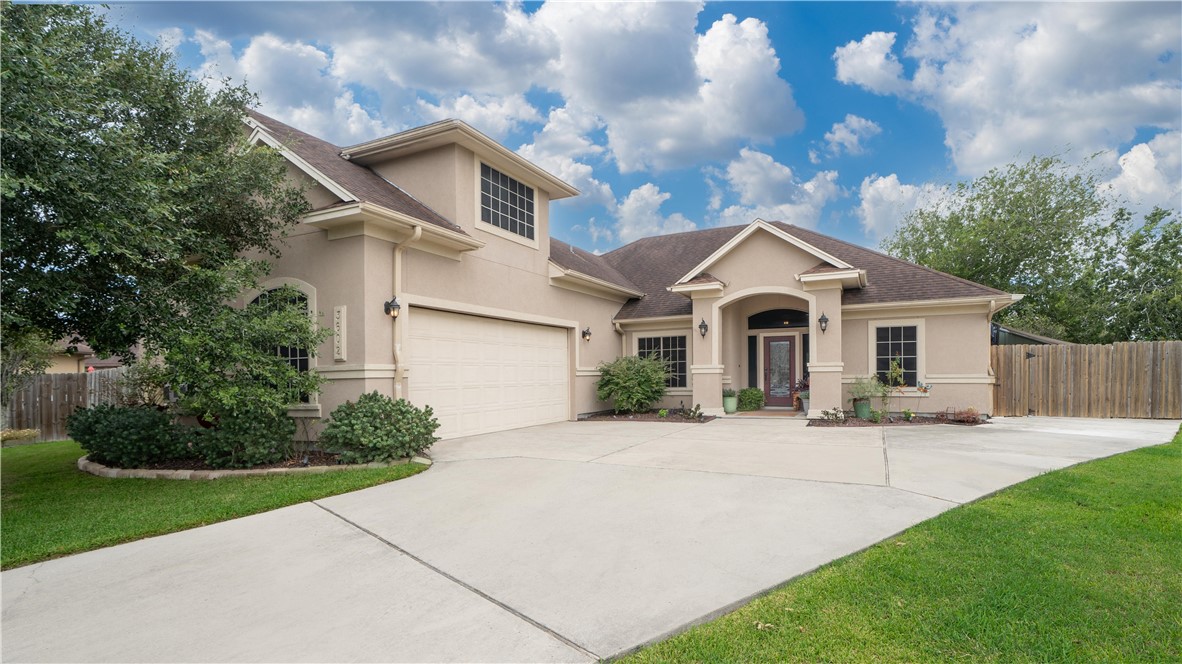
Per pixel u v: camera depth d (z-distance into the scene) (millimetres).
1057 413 14836
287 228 10086
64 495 7141
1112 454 8484
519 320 13102
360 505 6207
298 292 9250
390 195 10891
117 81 7438
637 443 10125
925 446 9438
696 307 15711
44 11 6035
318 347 9477
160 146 8078
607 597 3789
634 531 5090
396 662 3047
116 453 8773
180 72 8242
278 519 5797
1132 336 21875
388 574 4285
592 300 16375
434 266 10680
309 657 3113
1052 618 3375
